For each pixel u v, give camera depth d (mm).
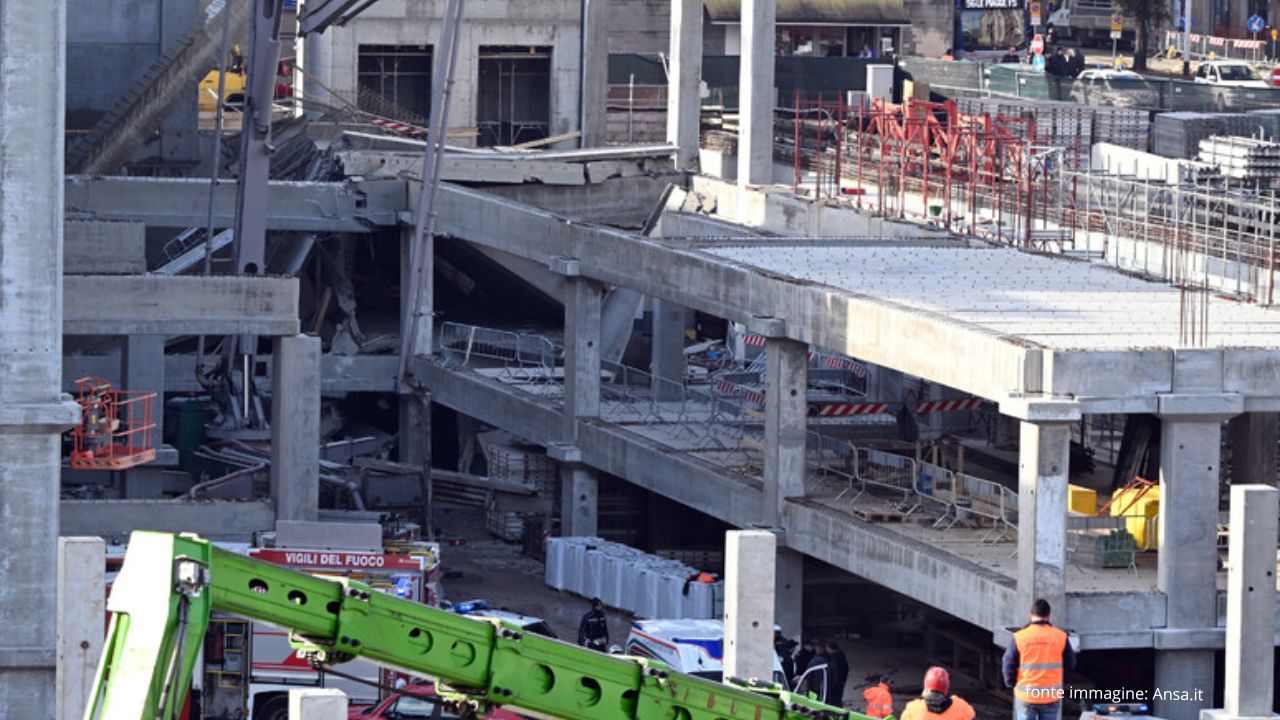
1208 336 136000
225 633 119250
